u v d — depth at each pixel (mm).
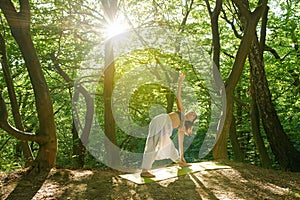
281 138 9305
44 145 5902
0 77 11297
